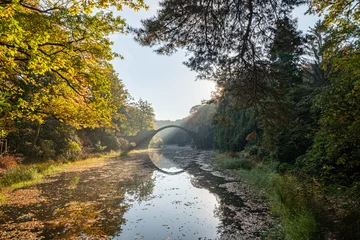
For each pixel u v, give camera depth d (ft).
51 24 16.17
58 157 64.44
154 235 18.40
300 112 39.27
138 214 23.70
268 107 23.61
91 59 20.01
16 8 11.87
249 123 67.51
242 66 21.56
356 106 15.88
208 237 17.92
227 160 61.00
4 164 44.39
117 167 61.98
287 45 18.97
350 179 20.71
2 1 13.16
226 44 20.79
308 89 43.91
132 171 55.01
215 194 31.91
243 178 41.86
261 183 34.12
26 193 31.91
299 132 36.50
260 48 20.70
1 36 13.67
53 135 69.41
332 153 18.95
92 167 61.41
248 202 27.30
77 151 73.31
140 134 128.16
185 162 68.49
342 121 16.19
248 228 19.31
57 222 21.11
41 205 26.66
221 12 18.61
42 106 26.37
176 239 17.66
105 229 19.62
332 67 18.10
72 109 24.44
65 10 15.28
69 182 41.14
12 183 36.06
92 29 16.63
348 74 15.64
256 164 48.83
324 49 18.85
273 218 21.11
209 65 22.13
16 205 26.43
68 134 75.51
